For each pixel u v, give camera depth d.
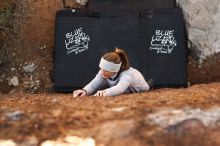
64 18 9.73
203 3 10.06
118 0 9.92
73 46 9.59
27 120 4.88
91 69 9.46
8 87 9.48
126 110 5.00
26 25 9.95
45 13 10.02
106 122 4.76
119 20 9.74
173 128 4.58
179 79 9.54
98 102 5.49
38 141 4.55
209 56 10.07
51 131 4.67
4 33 9.82
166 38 9.74
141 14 9.83
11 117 4.95
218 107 4.97
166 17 9.86
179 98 5.43
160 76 9.49
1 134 4.67
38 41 9.89
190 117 4.73
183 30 9.88
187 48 10.10
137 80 6.68
